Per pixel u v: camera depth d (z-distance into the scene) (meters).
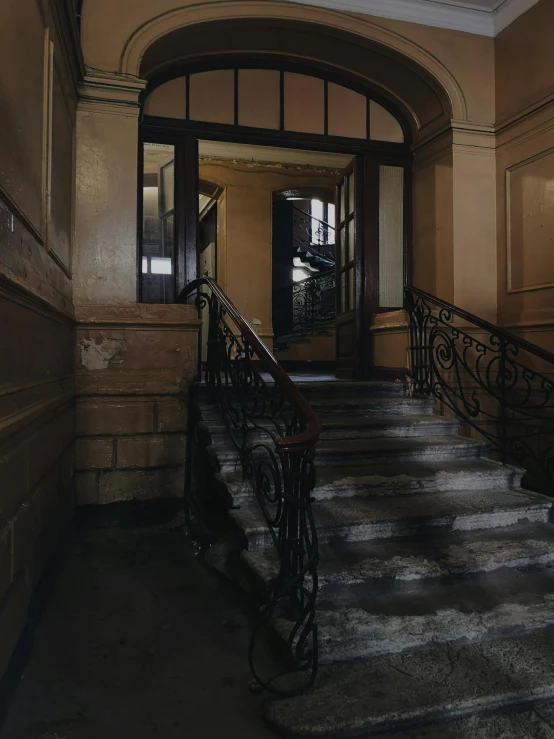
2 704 2.00
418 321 4.82
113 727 2.01
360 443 3.98
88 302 4.21
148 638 2.62
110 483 4.14
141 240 4.94
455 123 5.18
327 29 4.90
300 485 2.28
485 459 4.04
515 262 5.11
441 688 2.15
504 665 2.30
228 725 2.03
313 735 1.94
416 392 4.84
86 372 4.10
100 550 3.74
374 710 2.03
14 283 1.98
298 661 2.25
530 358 4.95
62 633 2.65
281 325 10.86
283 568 2.34
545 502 3.44
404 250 5.79
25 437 2.33
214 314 4.03
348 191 6.05
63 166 3.62
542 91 4.79
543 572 2.99
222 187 8.10
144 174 5.05
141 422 4.19
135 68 4.34
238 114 5.28
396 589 2.75
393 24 5.06
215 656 2.48
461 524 3.25
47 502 2.91
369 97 5.68
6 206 2.05
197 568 3.46
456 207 5.21
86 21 4.26
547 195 4.78
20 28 2.30
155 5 4.44
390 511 3.21
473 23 5.24
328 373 8.27
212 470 4.21
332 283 10.82
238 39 5.02
